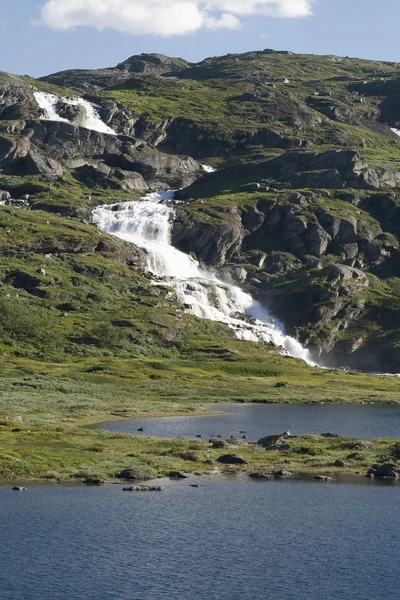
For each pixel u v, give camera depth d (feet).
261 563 342.03
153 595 311.68
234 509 411.95
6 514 400.06
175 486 458.50
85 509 409.49
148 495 437.99
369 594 313.12
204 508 413.39
